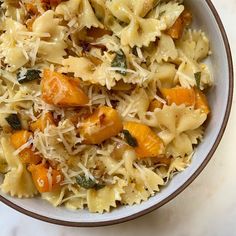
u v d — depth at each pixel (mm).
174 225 340
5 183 310
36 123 311
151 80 312
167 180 310
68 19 315
